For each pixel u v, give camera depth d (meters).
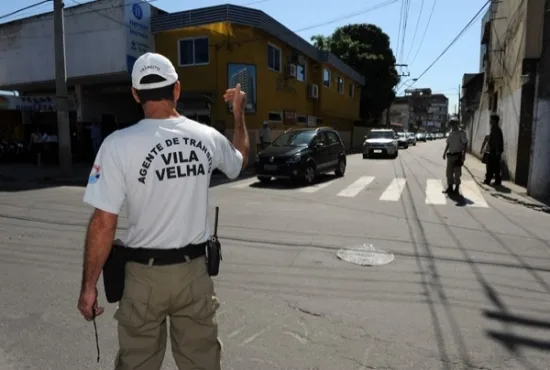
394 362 3.06
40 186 12.27
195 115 18.70
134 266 1.95
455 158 10.30
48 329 3.54
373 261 5.23
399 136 37.38
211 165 2.08
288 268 4.97
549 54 9.25
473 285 4.49
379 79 39.19
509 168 12.98
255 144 19.08
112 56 16.92
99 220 1.85
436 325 3.61
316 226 7.02
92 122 20.42
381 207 8.77
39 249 5.71
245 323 3.63
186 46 18.41
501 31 15.55
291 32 21.34
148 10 18.05
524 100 11.74
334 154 13.87
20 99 19.00
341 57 38.19
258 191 11.13
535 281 4.62
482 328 3.56
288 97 22.36
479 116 22.28
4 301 4.07
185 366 2.12
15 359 3.09
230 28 17.80
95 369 2.98
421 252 5.61
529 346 3.28
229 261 5.21
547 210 8.41
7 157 19.48
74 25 17.55
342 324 3.62
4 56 19.88
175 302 1.99
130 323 1.96
